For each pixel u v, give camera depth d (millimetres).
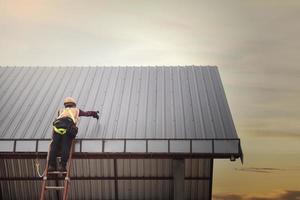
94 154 9156
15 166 10977
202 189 11711
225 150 9094
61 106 11164
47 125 10055
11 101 11547
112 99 11578
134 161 10953
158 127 9867
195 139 9211
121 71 13781
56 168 8633
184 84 12617
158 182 11344
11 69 14016
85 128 9836
